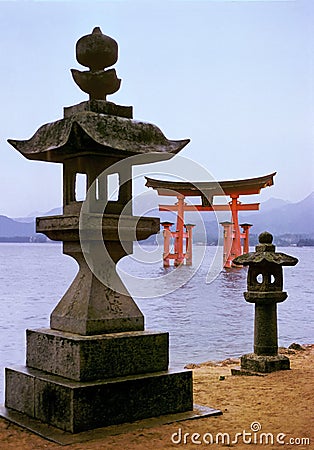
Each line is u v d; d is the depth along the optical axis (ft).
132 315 15.75
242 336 36.06
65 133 15.06
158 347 15.55
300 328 42.06
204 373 23.44
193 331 37.60
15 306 47.16
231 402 17.47
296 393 18.69
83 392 13.79
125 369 14.90
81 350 14.24
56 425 14.19
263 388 19.56
